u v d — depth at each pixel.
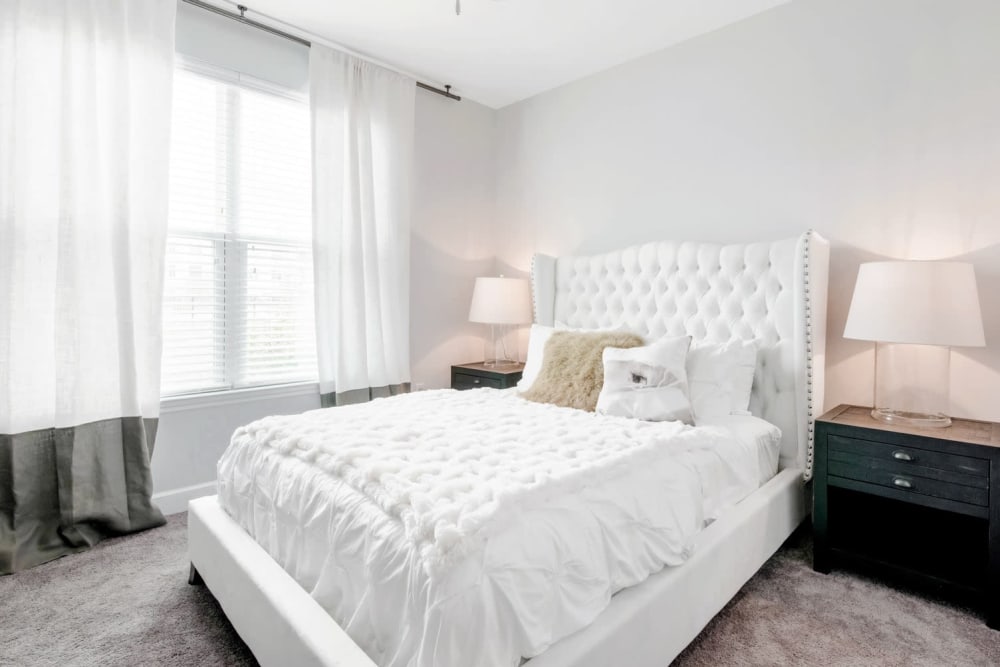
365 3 2.72
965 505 1.79
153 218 2.48
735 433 2.12
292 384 3.14
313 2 2.71
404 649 1.04
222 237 2.90
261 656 1.38
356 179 3.20
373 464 1.39
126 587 1.98
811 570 2.12
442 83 3.71
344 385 3.19
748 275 2.63
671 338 2.39
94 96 2.29
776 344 2.51
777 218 2.72
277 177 3.10
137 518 2.45
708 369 2.42
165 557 2.22
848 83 2.49
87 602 1.87
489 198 4.17
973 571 1.89
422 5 2.73
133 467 2.44
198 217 2.81
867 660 1.55
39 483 2.22
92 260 2.31
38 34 2.18
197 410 2.78
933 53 2.27
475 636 0.98
